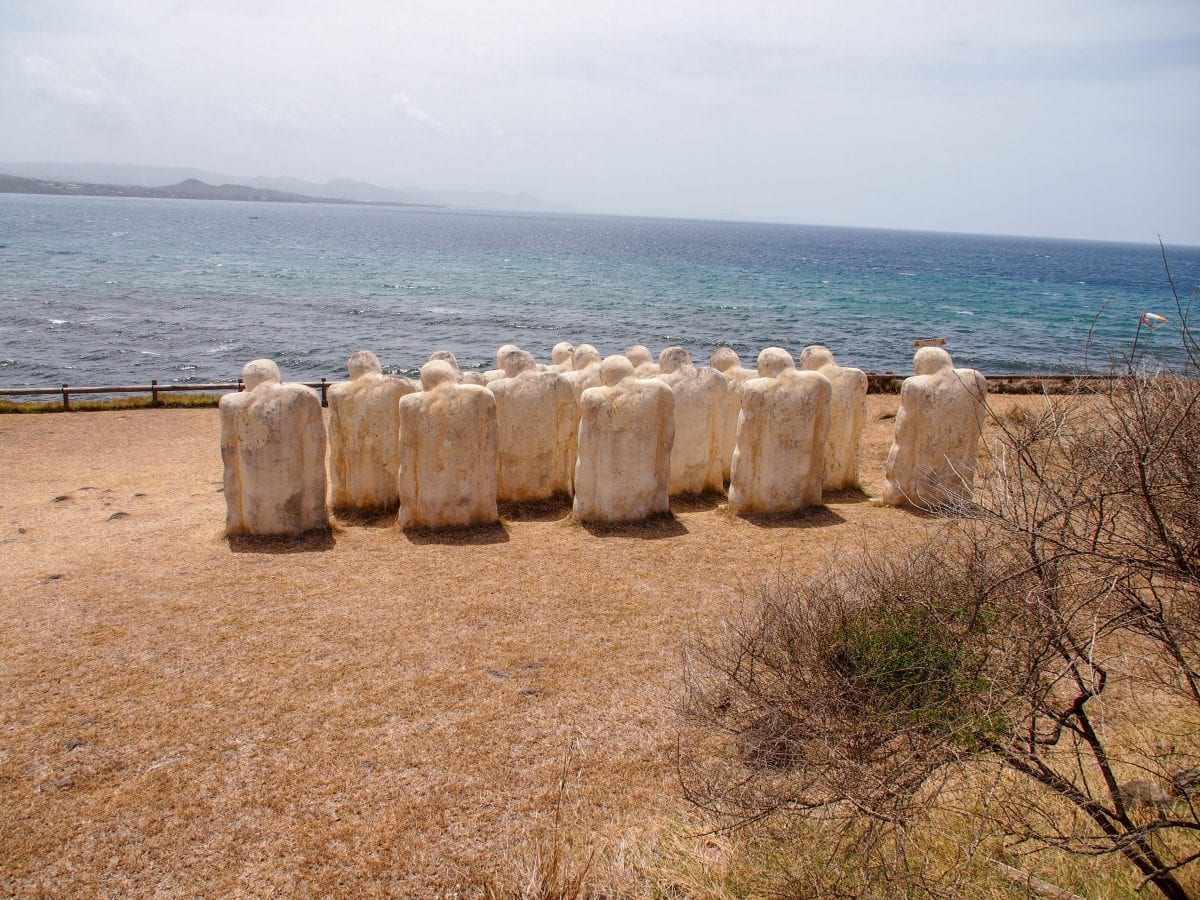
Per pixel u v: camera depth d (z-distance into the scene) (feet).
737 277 252.83
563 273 250.98
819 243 607.37
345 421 35.94
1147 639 18.67
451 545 32.17
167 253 264.31
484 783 18.63
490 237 499.51
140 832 16.99
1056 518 14.57
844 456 40.09
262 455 31.81
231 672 22.72
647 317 155.84
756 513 35.70
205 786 18.31
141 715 20.72
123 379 93.91
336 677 22.58
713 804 16.81
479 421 33.37
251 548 31.53
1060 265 386.11
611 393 34.04
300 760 19.21
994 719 14.53
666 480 35.27
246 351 113.09
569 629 25.41
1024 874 14.29
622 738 20.20
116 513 35.70
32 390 59.36
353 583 28.48
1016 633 14.52
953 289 228.63
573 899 15.39
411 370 103.30
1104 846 14.19
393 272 234.99
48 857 16.31
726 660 19.85
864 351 122.83
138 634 24.70
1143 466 12.40
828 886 14.38
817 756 15.75
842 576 23.88
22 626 25.05
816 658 17.72
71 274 191.01
